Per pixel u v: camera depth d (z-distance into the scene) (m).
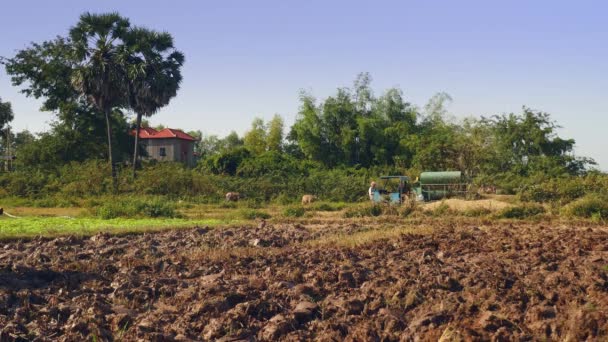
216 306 9.32
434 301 9.52
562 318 8.41
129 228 19.70
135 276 11.56
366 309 9.32
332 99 59.22
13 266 11.69
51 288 10.63
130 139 55.91
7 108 59.59
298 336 8.24
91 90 42.28
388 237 16.52
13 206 34.34
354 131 56.44
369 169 52.69
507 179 37.91
